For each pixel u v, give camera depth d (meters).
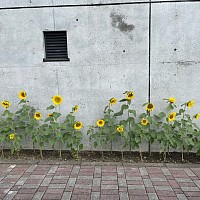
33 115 4.44
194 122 4.27
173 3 3.99
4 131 4.24
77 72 4.30
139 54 4.16
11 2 4.19
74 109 4.11
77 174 3.63
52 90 4.39
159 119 4.32
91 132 4.15
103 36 4.16
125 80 4.25
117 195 3.08
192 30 4.04
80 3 4.10
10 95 4.47
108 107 4.31
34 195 3.10
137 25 4.08
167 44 4.10
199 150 3.98
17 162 4.06
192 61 4.11
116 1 4.04
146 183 3.36
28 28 4.24
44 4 4.15
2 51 4.35
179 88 4.21
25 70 4.38
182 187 3.26
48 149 4.58
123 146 4.31
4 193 3.16
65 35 4.26
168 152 4.29
